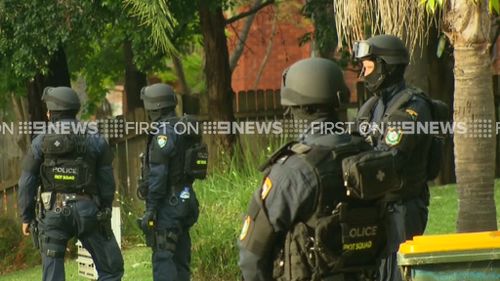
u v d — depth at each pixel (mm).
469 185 27297
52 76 58375
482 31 26688
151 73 68250
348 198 17188
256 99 61969
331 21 58531
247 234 17234
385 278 24078
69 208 29859
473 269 19281
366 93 60500
